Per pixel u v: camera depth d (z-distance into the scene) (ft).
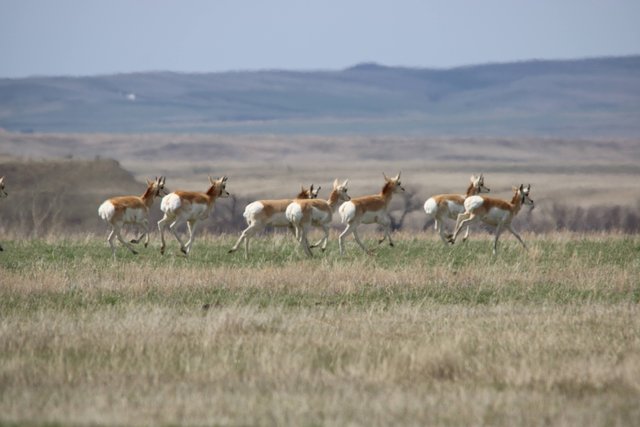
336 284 241.55
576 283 248.52
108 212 295.69
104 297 226.99
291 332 183.73
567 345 170.30
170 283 240.12
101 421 122.11
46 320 191.31
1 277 243.19
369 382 147.23
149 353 162.30
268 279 245.65
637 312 208.23
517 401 136.15
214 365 155.84
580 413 130.00
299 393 139.54
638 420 127.03
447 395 139.03
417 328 189.37
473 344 171.32
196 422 122.62
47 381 146.72
